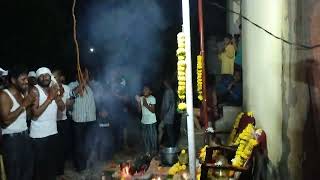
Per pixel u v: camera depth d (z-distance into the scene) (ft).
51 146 19.70
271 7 15.85
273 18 15.52
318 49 10.41
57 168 21.76
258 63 18.89
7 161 17.80
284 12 13.70
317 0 10.41
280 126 14.61
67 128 23.49
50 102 19.27
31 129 19.30
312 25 10.80
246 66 22.81
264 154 15.17
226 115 24.34
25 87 18.15
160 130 28.71
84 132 24.39
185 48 11.35
